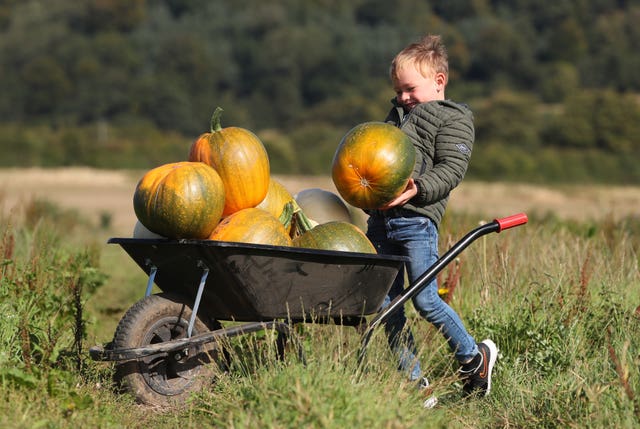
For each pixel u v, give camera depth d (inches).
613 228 1205.7
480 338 712.4
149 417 569.3
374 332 584.7
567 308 722.2
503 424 568.4
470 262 909.2
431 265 603.2
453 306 805.2
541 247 971.3
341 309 587.8
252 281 557.0
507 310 735.7
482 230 604.7
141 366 587.8
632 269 862.5
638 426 512.1
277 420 496.4
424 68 614.2
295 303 574.2
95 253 1207.6
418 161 602.2
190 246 553.0
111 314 985.5
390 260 576.7
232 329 572.7
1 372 558.3
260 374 553.0
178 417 566.9
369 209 608.7
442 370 671.8
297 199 653.3
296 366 538.9
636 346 622.8
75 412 535.8
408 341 633.6
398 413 498.3
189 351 598.9
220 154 584.7
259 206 616.7
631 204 5147.6
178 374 603.2
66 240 1510.8
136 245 581.3
